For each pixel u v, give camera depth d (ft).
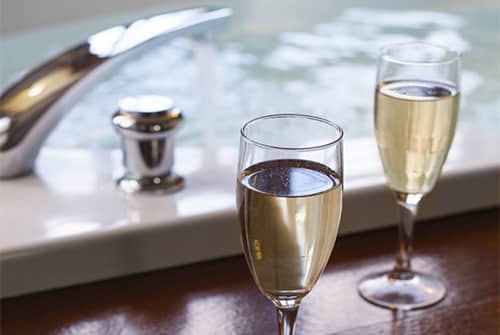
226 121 4.63
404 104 2.68
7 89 3.30
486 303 2.94
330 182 2.31
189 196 3.19
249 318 2.88
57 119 3.31
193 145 4.28
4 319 2.88
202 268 3.09
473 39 6.29
